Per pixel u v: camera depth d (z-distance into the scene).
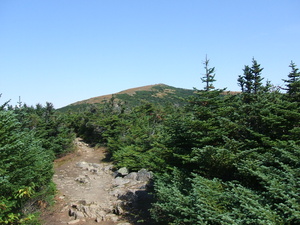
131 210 12.12
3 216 6.79
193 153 8.84
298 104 9.52
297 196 5.21
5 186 6.79
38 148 11.73
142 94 87.19
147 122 25.66
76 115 37.81
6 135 7.08
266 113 8.89
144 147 19.81
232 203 6.55
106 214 11.95
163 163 10.38
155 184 10.38
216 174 8.74
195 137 9.50
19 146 7.17
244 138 9.28
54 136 26.66
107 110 36.44
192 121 8.89
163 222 9.86
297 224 5.27
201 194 6.68
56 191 14.92
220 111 9.36
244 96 11.30
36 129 23.91
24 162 7.79
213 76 10.09
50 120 26.80
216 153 7.96
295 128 7.81
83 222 11.20
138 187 15.29
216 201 6.60
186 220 6.73
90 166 23.50
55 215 12.00
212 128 8.97
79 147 30.53
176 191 7.59
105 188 16.62
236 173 7.92
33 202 10.80
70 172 21.67
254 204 5.61
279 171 6.61
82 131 35.62
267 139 8.72
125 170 19.34
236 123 9.22
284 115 8.67
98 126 32.31
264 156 7.52
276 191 5.75
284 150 7.30
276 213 5.35
